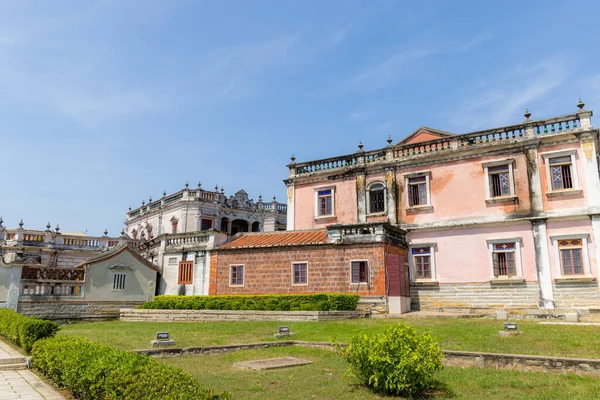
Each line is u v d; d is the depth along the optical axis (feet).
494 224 83.87
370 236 78.74
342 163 102.27
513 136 84.94
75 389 29.63
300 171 107.55
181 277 97.76
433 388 31.86
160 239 103.30
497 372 35.91
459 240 86.74
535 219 80.18
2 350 46.91
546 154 81.46
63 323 80.79
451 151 89.35
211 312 75.25
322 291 80.84
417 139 101.65
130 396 22.88
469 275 84.58
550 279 77.87
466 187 87.66
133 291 91.30
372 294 76.54
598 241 75.10
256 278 88.07
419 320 65.16
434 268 87.66
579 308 71.41
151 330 62.64
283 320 69.77
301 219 104.53
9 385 33.83
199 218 145.18
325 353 44.65
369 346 31.73
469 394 30.42
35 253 142.61
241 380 34.14
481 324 57.93
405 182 93.61
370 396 30.19
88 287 85.35
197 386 23.11
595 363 34.27
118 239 153.38
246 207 160.15
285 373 36.47
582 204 77.30
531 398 28.91
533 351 40.57
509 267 82.17
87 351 30.55
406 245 88.89
